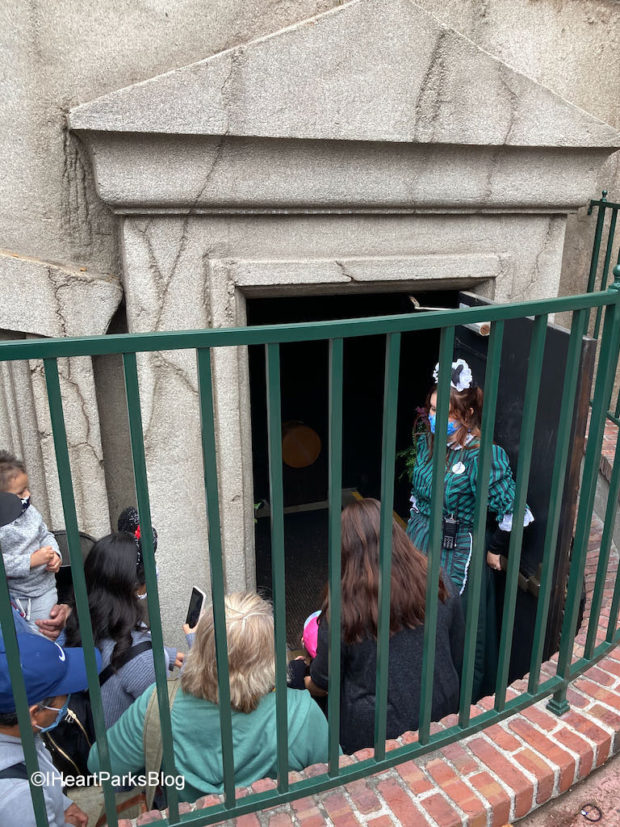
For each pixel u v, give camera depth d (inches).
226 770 55.6
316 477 232.4
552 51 126.5
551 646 97.3
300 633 163.5
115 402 116.8
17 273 102.4
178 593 128.4
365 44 98.7
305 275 113.5
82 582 46.4
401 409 210.7
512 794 61.2
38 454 114.0
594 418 65.2
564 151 118.5
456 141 109.3
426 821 58.4
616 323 62.0
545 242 130.3
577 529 66.8
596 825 63.9
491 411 57.2
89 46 97.6
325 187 107.7
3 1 91.8
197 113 94.5
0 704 54.2
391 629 71.7
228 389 116.3
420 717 63.4
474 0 117.0
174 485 121.5
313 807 59.6
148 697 65.2
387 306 215.3
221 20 102.8
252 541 130.3
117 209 100.3
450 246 123.5
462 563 106.4
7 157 99.6
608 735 68.4
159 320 109.5
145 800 70.1
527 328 100.8
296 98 98.3
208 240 107.8
